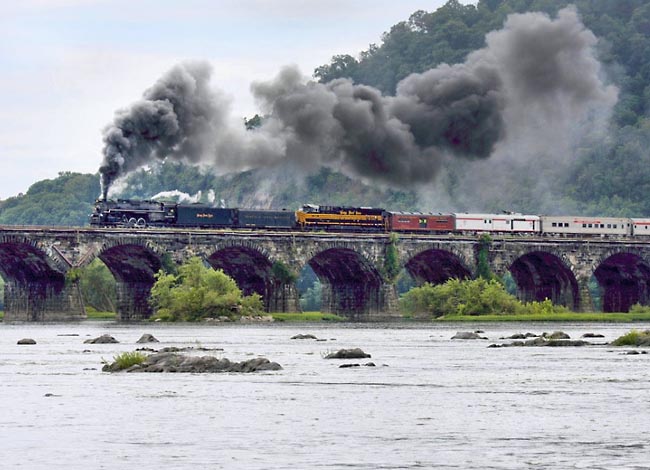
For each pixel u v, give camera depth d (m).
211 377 120.88
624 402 100.25
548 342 177.50
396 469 71.00
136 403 99.06
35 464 72.56
